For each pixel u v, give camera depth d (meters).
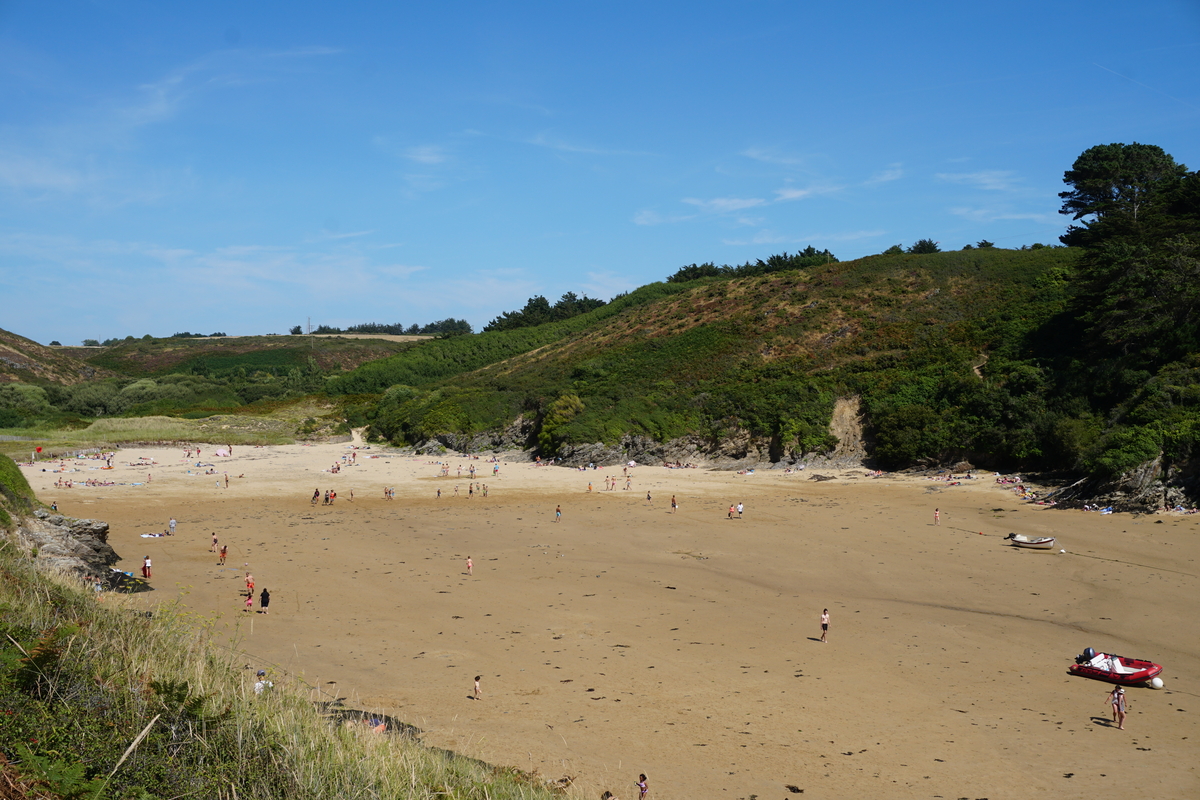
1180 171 98.31
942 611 35.12
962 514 55.41
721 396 91.38
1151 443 53.94
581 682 26.83
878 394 83.88
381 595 37.91
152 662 14.69
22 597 16.56
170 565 43.62
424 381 150.38
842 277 114.62
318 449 109.69
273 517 59.41
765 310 112.44
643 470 83.50
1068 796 19.30
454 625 33.22
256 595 37.69
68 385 165.38
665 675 27.58
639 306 146.50
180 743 11.29
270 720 13.74
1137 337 68.12
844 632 32.41
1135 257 69.50
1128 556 42.69
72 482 76.38
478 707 24.38
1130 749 21.83
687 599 37.38
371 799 12.31
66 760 9.62
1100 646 30.34
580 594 38.22
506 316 182.50
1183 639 30.73
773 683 26.86
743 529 52.81
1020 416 70.25
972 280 103.50
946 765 20.91
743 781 19.88
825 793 19.36
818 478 73.88
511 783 15.95
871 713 24.39
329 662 28.28
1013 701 25.31
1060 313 82.81
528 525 55.62
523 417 104.81
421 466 90.94
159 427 119.44
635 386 100.88
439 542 50.25
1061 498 56.78
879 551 46.12
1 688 10.82
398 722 22.47
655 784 19.52
